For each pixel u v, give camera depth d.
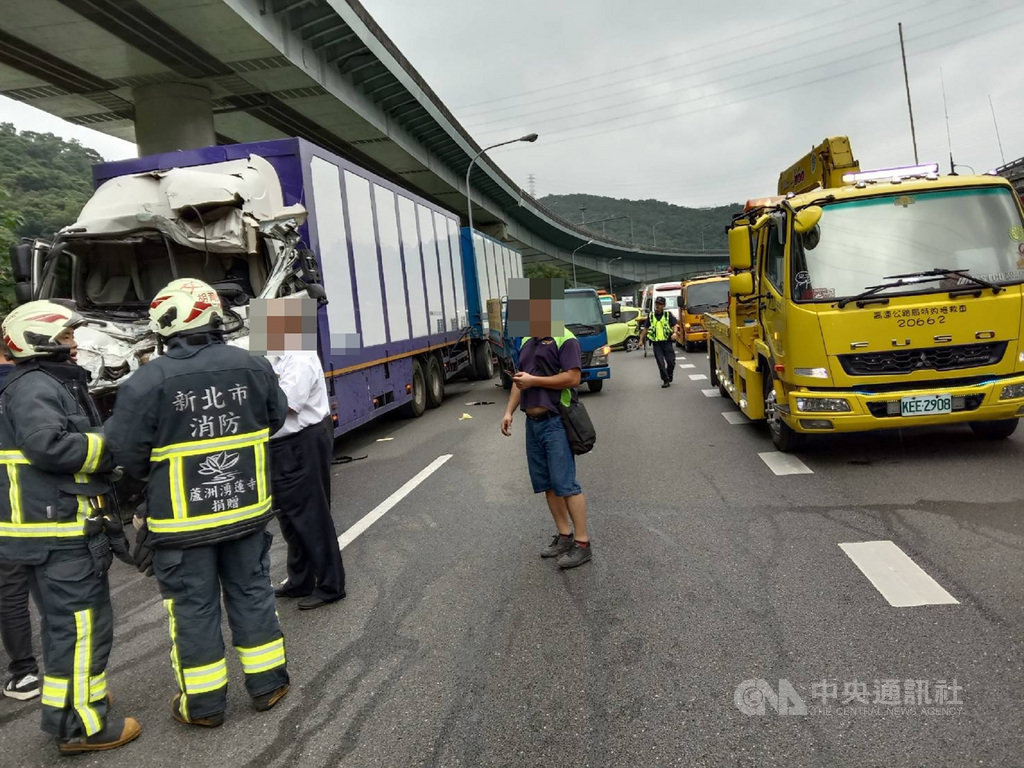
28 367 3.46
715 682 3.53
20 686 4.14
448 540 6.10
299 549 5.05
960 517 5.58
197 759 3.30
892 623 3.98
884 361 7.02
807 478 7.15
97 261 8.12
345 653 4.19
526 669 3.82
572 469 5.27
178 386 3.39
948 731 3.01
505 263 25.61
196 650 3.51
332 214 9.73
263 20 16.77
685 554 5.32
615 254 92.00
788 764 2.88
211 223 7.48
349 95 22.48
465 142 33.66
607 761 2.99
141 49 16.92
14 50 16.45
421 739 3.27
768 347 8.28
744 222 9.41
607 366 15.51
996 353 6.93
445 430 12.27
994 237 7.13
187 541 3.42
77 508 3.42
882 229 7.26
